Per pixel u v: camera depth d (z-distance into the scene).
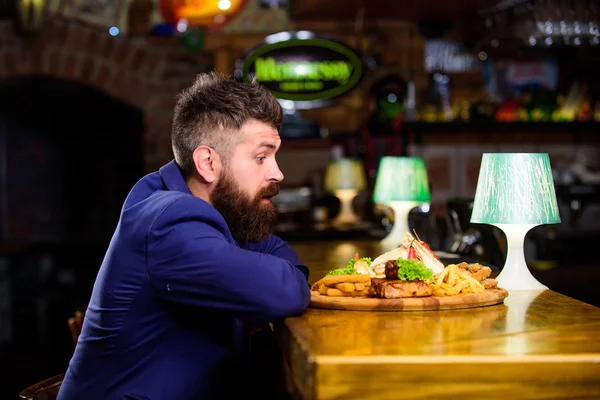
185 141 2.12
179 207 1.94
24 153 6.93
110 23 6.37
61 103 6.89
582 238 5.76
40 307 6.88
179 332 1.99
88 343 2.04
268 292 1.88
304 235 5.14
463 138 6.64
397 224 4.21
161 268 1.91
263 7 6.59
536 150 6.67
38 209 6.98
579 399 1.54
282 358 2.03
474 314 2.00
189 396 1.98
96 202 7.00
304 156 6.64
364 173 6.23
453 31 6.62
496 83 6.58
